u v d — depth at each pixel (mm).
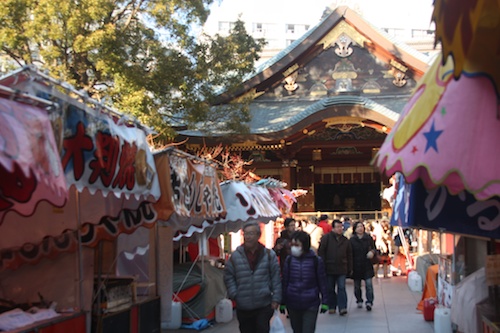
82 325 6016
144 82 16938
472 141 4016
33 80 4602
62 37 15242
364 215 30953
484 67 4066
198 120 19438
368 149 34125
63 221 6164
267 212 13297
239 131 22594
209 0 18578
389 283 17516
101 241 6832
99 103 5258
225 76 19969
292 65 31094
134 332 7180
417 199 6336
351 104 26062
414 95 4820
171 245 8414
